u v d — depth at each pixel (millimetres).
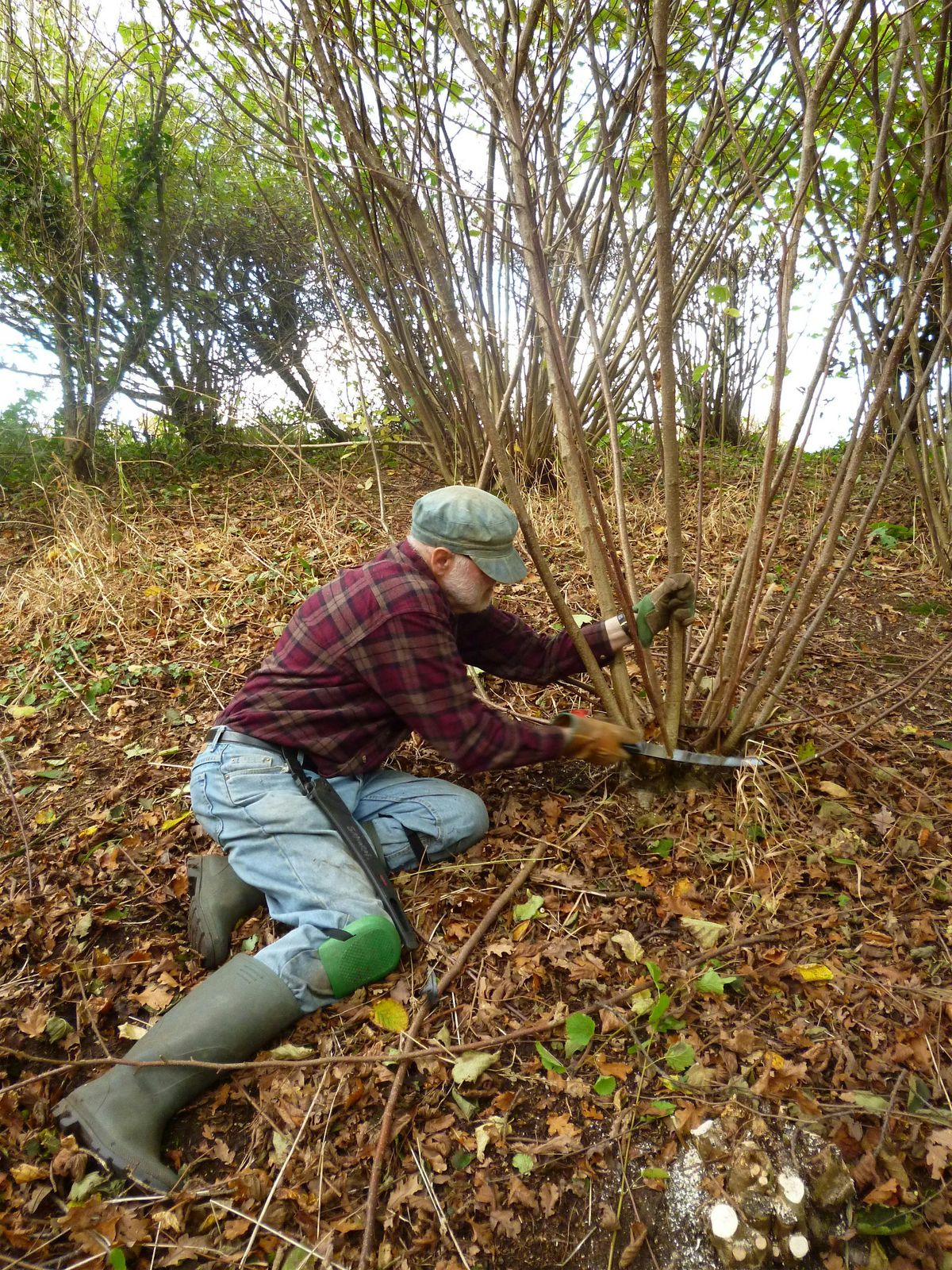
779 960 1779
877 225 2693
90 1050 1753
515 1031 1679
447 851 2111
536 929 1921
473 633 2219
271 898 1898
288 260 6867
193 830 2348
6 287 5676
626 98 2248
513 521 1941
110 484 5840
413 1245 1364
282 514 4734
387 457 5602
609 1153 1465
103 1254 1363
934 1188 1364
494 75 1845
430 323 3492
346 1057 1552
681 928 1884
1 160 5277
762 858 2041
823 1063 1564
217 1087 1651
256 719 1974
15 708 3059
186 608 3664
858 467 1974
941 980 1710
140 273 6164
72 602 3789
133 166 5891
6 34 5301
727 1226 1301
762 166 2299
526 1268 1333
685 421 5762
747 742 2344
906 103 2963
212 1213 1439
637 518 4195
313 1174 1479
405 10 2631
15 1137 1572
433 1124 1538
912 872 1989
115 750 2785
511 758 1935
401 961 1876
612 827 2191
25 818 2471
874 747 2455
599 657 2225
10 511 5445
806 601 2111
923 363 3537
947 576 3549
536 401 4258
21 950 1995
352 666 1917
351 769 2027
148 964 1937
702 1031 1654
